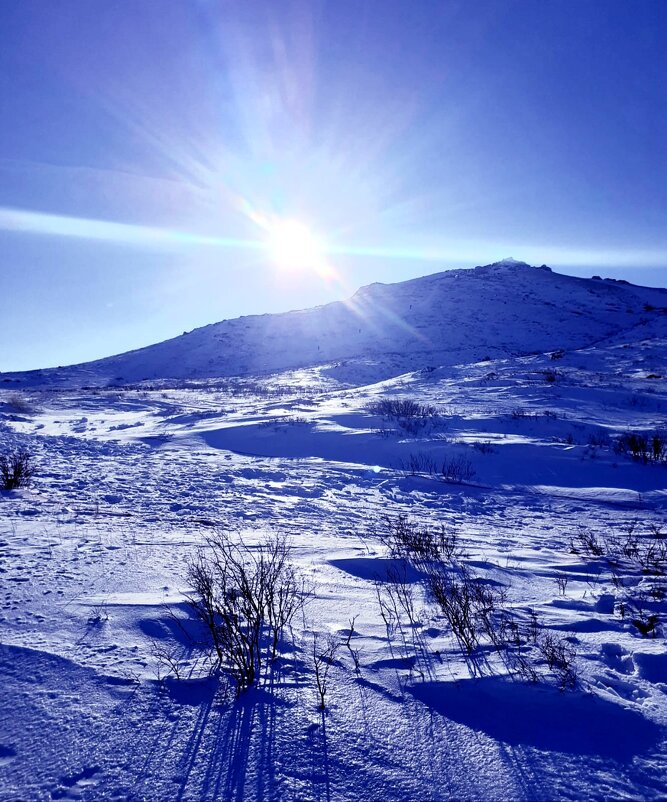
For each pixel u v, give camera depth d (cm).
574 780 205
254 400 3950
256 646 297
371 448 1664
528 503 1123
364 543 682
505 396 2541
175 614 359
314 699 259
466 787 201
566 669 295
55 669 278
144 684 266
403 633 352
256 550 581
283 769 208
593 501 1133
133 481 1138
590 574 553
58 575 434
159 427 2408
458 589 446
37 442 1680
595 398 2381
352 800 194
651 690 276
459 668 298
